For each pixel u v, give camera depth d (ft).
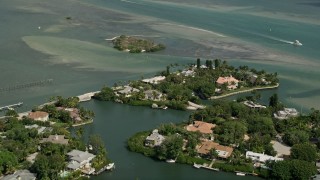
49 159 646.33
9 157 649.20
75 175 646.74
